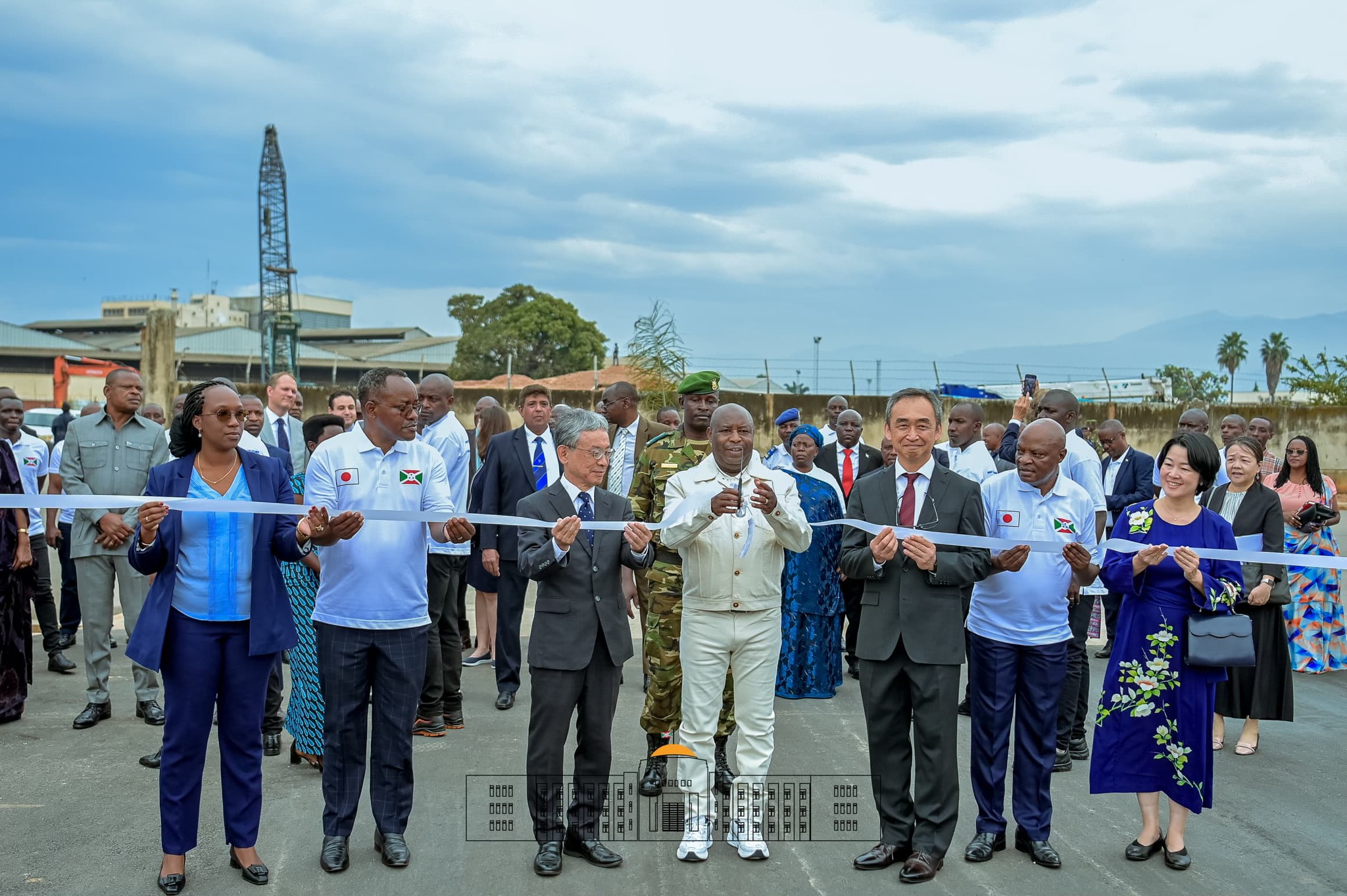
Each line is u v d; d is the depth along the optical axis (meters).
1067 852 5.03
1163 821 5.43
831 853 4.98
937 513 4.80
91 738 6.56
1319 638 8.62
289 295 74.06
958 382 24.03
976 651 5.00
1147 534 5.05
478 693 7.88
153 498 4.45
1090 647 9.88
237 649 4.50
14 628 6.93
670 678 5.71
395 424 4.81
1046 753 4.92
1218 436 24.62
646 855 4.93
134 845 4.92
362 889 4.49
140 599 6.93
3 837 4.99
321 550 4.83
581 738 4.84
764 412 23.05
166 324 23.08
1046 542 4.76
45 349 60.66
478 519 4.75
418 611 4.82
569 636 4.66
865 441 23.31
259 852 4.88
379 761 4.82
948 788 4.69
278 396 8.59
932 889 4.56
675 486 5.04
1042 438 4.99
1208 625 4.79
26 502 4.41
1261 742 6.90
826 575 7.86
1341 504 23.69
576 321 53.38
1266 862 4.91
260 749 4.62
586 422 4.87
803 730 7.00
